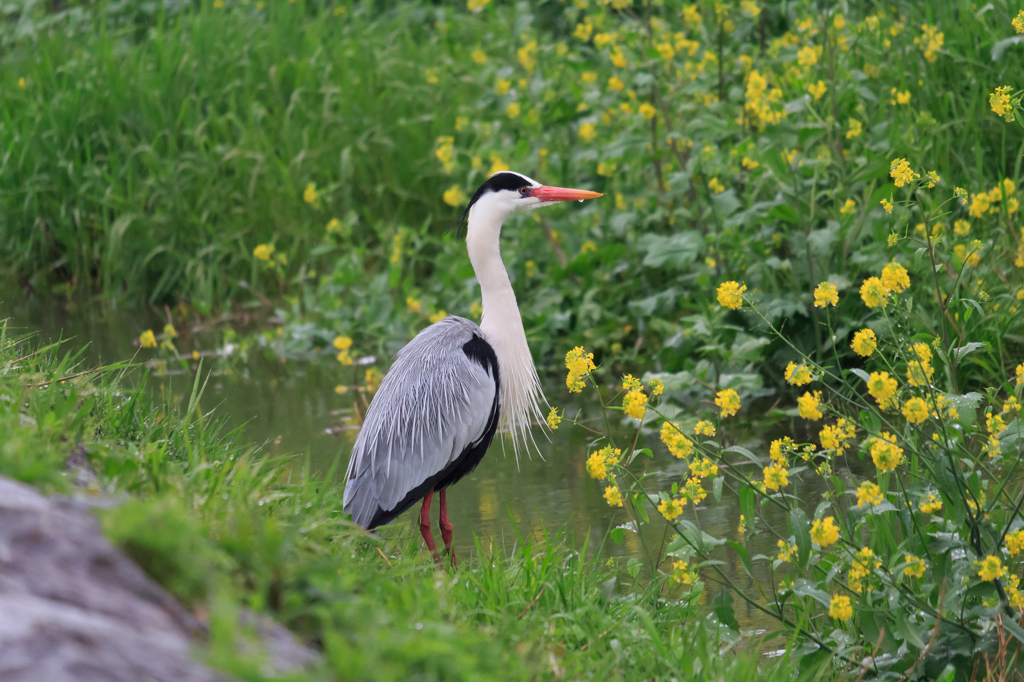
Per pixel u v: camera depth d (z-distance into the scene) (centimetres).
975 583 590
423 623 484
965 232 1054
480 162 1488
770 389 1162
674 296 1291
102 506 432
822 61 1305
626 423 1127
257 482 669
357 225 1750
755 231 1271
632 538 831
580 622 591
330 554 556
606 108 1468
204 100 1914
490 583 618
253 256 1708
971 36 1400
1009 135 1302
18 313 1700
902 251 1100
